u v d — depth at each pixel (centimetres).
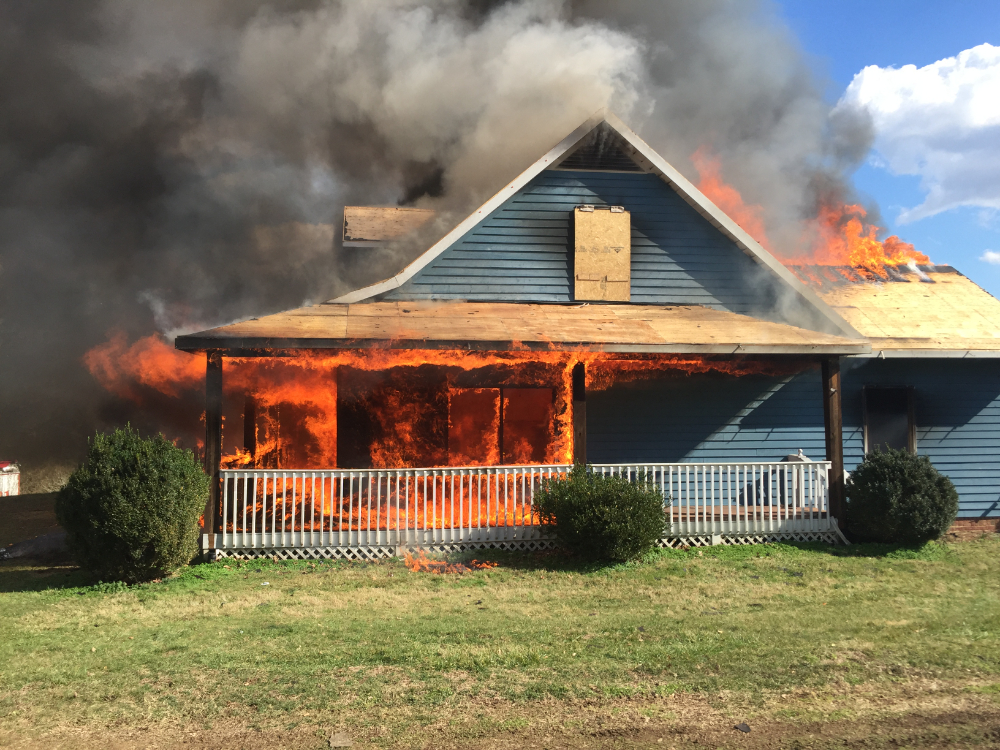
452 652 663
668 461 1446
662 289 1480
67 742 495
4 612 832
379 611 825
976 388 1509
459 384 1415
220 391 1117
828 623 763
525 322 1258
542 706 549
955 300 1608
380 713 536
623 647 679
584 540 1068
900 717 532
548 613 812
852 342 1223
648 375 1456
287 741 494
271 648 681
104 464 972
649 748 486
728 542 1220
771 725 520
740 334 1244
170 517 972
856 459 1476
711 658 647
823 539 1244
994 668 625
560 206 1469
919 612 811
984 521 1477
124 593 921
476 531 1159
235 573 1031
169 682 596
